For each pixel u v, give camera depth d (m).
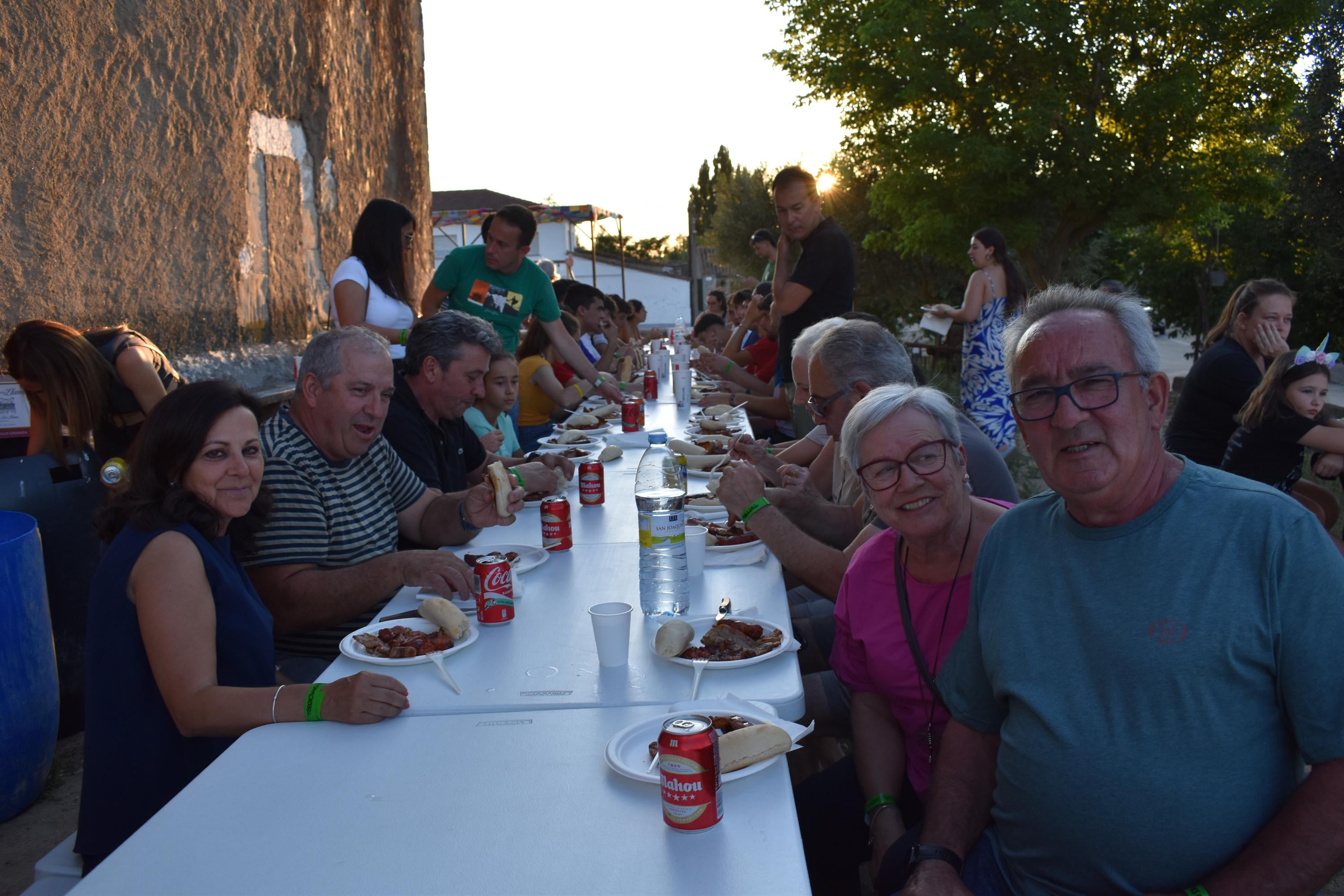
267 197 6.24
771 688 1.68
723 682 1.71
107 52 4.43
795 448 4.14
